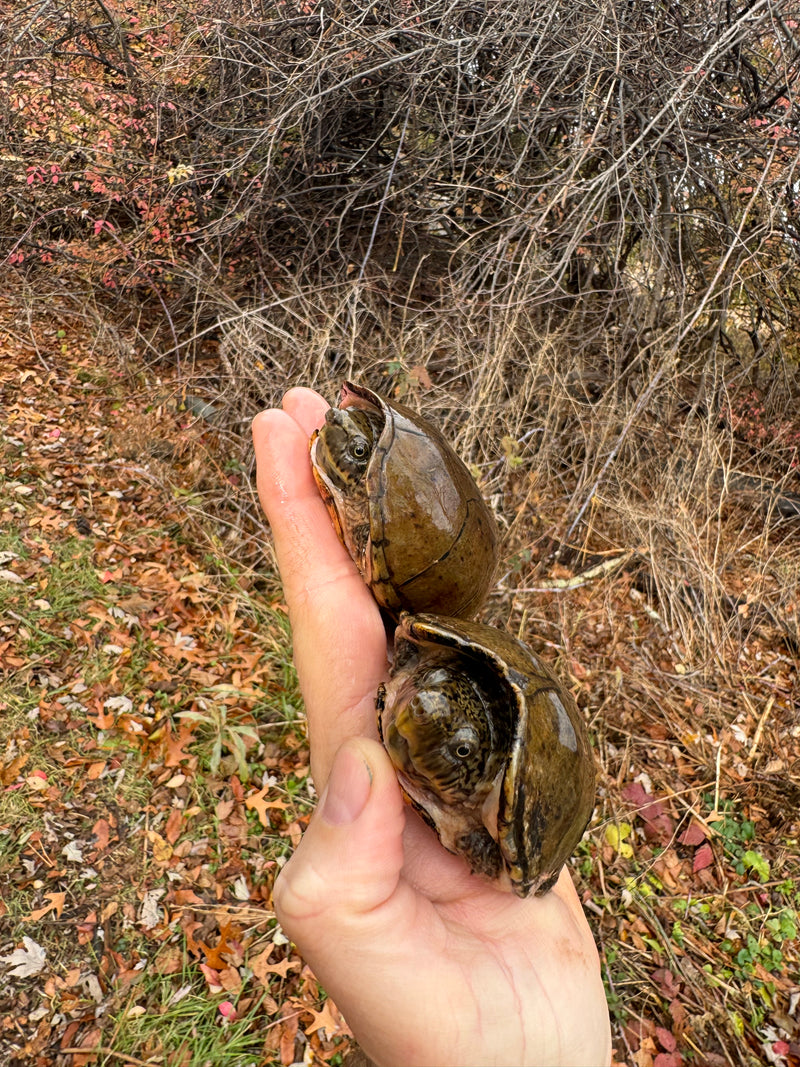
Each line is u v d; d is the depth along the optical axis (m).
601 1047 0.19
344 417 0.28
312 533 0.28
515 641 0.23
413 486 0.27
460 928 0.20
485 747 0.21
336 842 0.17
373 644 0.26
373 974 0.17
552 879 0.21
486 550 0.28
